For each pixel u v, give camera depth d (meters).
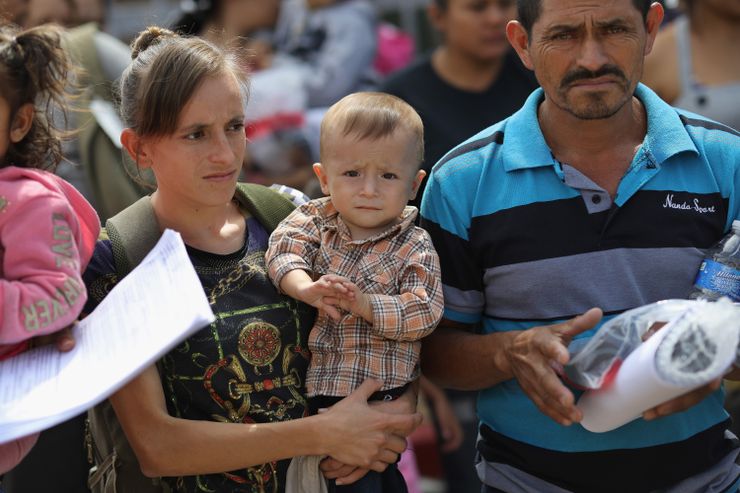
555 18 2.94
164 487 3.02
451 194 3.17
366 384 2.97
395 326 2.92
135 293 2.73
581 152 3.12
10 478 3.79
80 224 2.83
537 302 3.08
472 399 5.18
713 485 3.14
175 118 2.86
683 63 5.07
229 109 2.91
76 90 4.20
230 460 2.88
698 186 3.07
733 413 4.93
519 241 3.08
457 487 5.15
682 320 2.56
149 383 2.87
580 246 3.05
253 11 6.00
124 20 6.89
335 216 3.12
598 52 2.91
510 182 3.13
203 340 2.92
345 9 6.38
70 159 4.45
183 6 6.10
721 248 3.02
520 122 3.19
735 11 4.93
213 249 3.05
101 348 2.63
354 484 3.02
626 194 3.04
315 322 3.07
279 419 2.97
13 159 2.88
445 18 4.97
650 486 3.08
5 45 2.78
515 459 3.19
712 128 3.15
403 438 3.02
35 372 2.64
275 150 5.79
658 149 3.07
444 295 3.21
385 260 3.02
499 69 5.06
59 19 5.00
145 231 3.00
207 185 2.93
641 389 2.60
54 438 3.76
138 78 2.93
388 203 3.01
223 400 2.94
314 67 6.21
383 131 3.00
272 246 3.06
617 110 2.98
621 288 3.03
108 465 3.05
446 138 4.93
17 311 2.56
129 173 3.52
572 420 2.80
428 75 5.04
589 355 2.80
